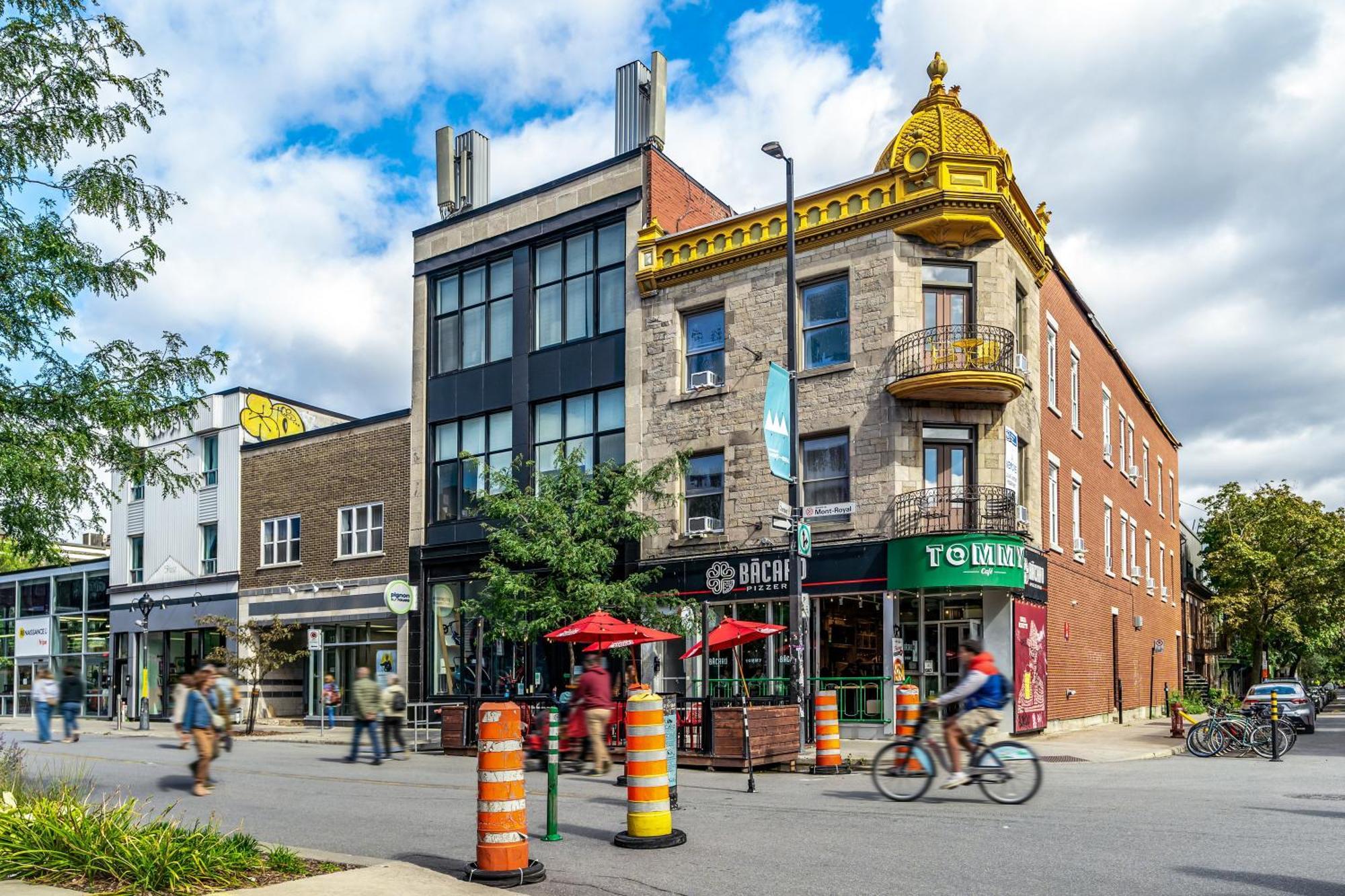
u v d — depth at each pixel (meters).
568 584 22.69
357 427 32.69
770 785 14.84
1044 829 10.15
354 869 8.05
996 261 23.14
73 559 56.19
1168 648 41.59
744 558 24.05
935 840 9.66
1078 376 29.95
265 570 34.69
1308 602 46.91
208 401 37.09
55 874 7.54
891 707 22.03
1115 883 7.75
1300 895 7.32
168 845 7.64
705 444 25.16
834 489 23.36
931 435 22.97
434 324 31.20
